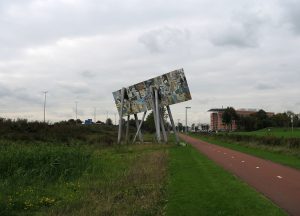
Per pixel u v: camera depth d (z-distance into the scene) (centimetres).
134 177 1683
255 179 1648
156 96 5459
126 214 1026
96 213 1049
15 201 1184
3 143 2792
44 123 4578
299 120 15262
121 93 5788
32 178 1584
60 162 1775
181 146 4638
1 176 1574
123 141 5553
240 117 15488
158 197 1234
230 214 1000
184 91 5391
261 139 4344
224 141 6003
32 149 1906
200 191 1321
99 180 1666
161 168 2045
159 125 5481
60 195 1334
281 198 1218
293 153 2984
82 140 4481
